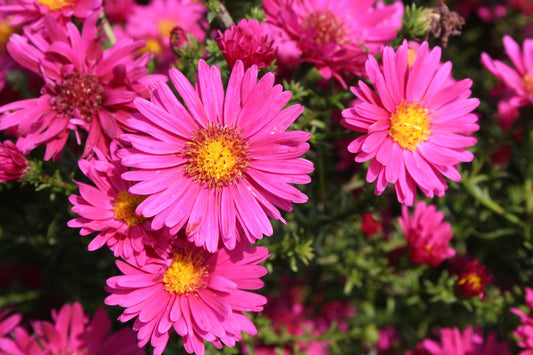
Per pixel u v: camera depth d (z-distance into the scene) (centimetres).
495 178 26
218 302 17
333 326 25
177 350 21
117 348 20
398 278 24
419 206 22
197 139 17
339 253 26
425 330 27
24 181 19
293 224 23
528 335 21
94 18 18
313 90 22
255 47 18
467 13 31
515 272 26
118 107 18
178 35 20
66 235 22
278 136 17
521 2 31
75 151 19
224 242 17
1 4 21
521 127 24
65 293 24
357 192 24
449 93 19
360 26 21
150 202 17
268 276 25
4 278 25
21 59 18
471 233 26
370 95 18
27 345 20
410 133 18
